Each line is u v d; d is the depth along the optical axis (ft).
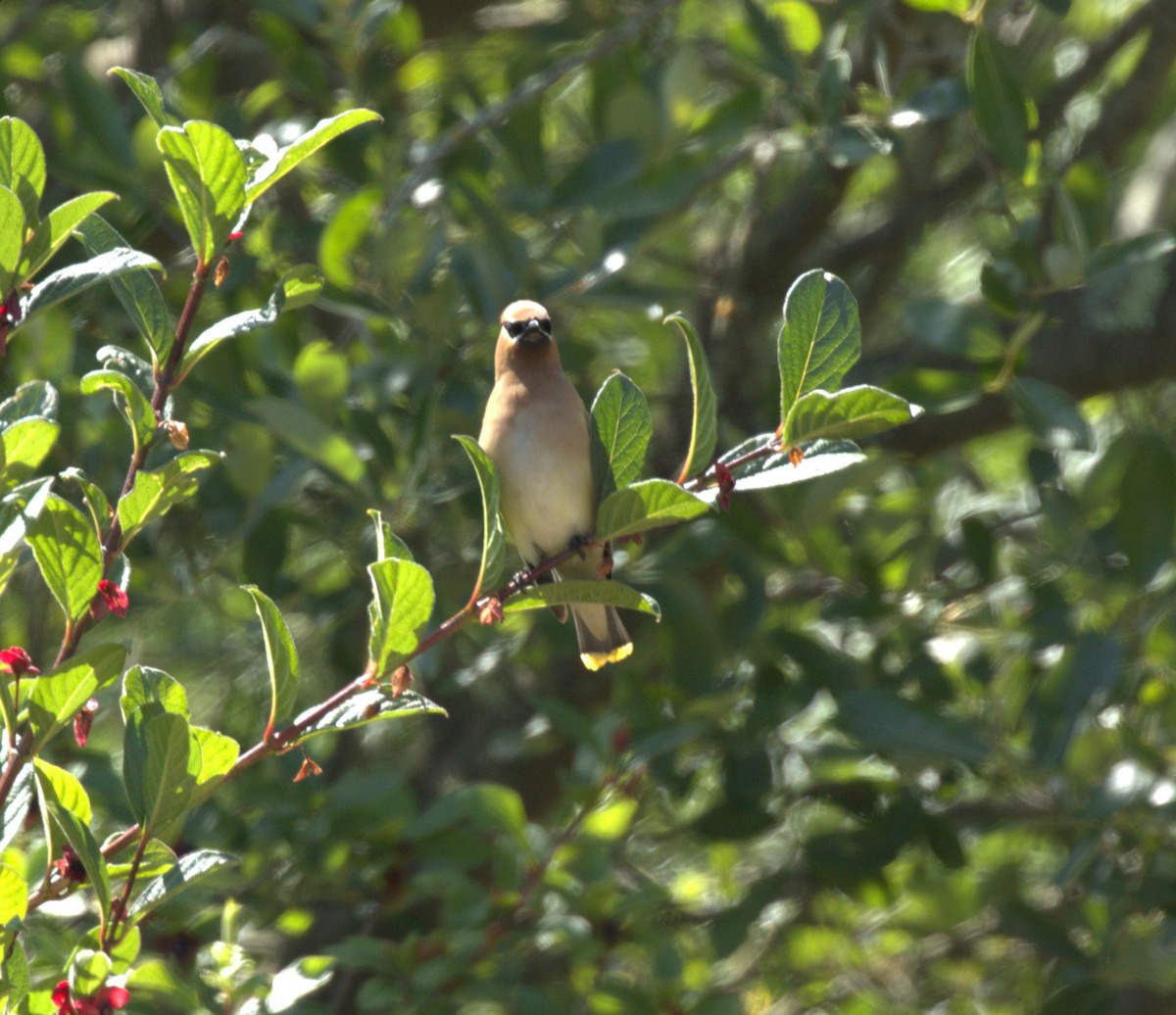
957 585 36.06
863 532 34.63
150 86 15.98
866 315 43.93
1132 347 36.40
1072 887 33.45
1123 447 34.58
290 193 39.14
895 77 37.99
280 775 35.17
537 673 40.83
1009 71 27.73
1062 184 29.73
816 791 34.27
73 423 32.55
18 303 15.60
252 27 43.37
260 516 31.14
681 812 41.27
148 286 16.88
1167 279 36.55
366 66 36.68
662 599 33.68
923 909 32.81
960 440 38.32
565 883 28.84
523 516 25.18
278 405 27.89
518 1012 28.48
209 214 15.96
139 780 15.61
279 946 36.42
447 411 32.53
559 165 43.96
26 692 16.51
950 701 33.83
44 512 15.66
